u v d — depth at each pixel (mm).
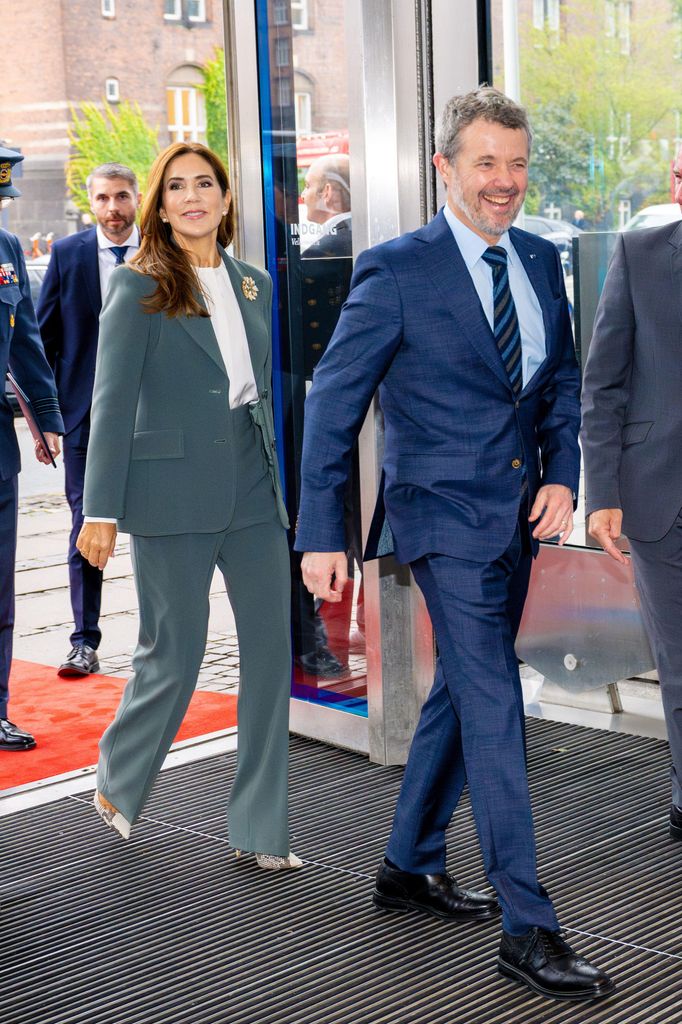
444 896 2982
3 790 3924
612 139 4070
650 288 3113
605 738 4211
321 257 3914
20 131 33031
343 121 3771
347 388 2717
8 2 32750
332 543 2736
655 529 3125
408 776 2969
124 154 33812
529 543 2771
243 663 3293
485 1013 2568
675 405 3104
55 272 5074
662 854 3295
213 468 3148
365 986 2701
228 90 4051
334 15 3717
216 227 3172
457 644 2674
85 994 2736
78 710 4703
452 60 3762
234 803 3336
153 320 3107
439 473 2689
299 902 3121
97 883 3285
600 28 3959
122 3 33344
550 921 2646
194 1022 2602
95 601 5230
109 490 3090
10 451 4215
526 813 2635
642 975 2686
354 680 4090
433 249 2703
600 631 4227
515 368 2703
